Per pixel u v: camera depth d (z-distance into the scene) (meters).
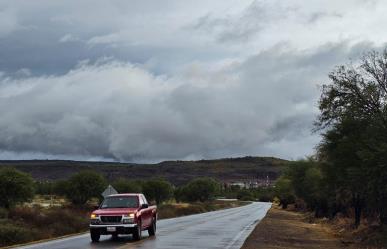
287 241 27.94
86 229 33.84
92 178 71.31
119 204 25.75
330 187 38.16
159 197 97.12
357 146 28.66
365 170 27.19
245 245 22.81
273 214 70.06
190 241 24.36
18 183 58.59
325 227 49.53
